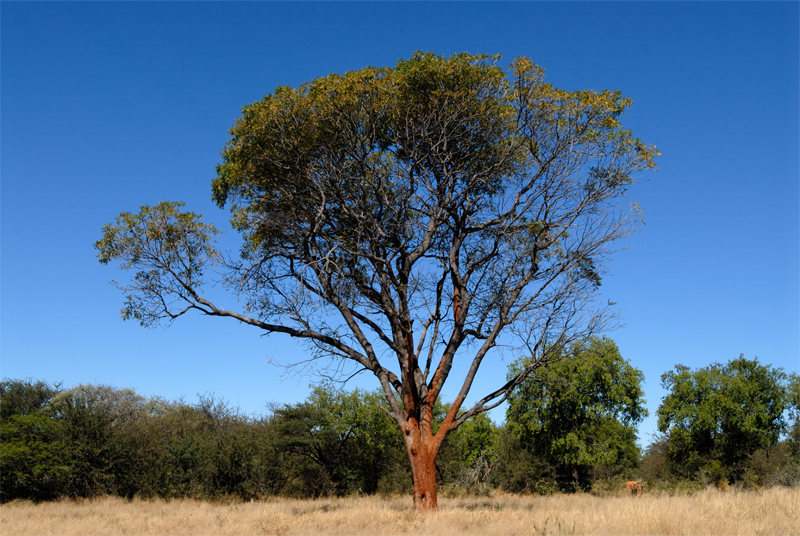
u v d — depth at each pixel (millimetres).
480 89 15805
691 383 34656
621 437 36969
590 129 15523
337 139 15547
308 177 15625
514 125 15977
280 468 33781
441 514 14547
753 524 11695
